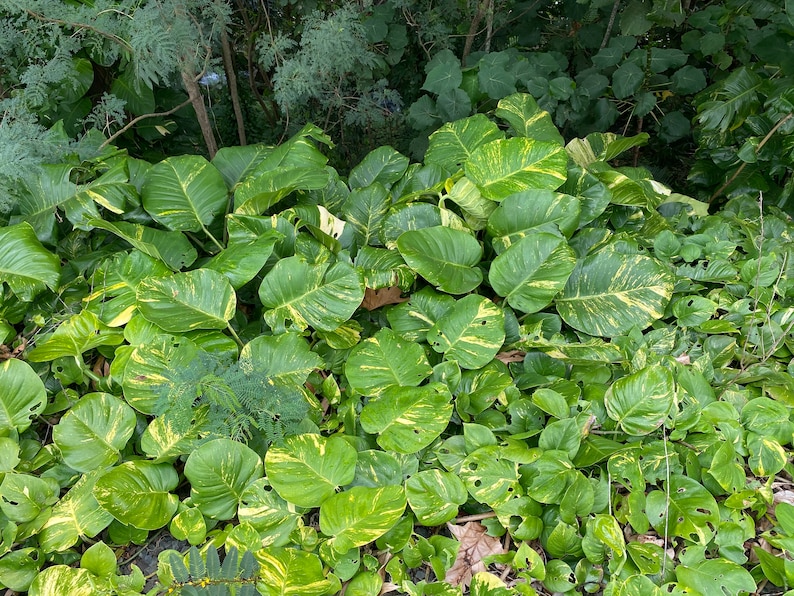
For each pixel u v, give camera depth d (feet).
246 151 10.84
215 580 5.28
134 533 6.26
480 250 8.38
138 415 7.27
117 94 13.50
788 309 8.19
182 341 7.18
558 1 15.78
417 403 6.77
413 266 7.77
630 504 5.99
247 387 6.57
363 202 9.46
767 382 7.33
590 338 8.24
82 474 6.86
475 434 6.63
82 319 7.70
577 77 14.05
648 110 13.37
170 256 8.80
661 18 12.09
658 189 10.29
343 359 8.01
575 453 6.46
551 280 7.80
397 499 5.91
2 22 10.85
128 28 10.55
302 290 7.60
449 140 10.67
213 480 6.24
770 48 11.46
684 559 5.54
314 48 11.78
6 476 6.36
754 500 6.07
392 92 14.16
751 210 11.01
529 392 7.67
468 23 14.87
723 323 7.98
